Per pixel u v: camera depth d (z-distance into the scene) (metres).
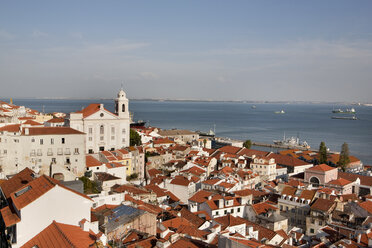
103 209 71.44
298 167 198.75
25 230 47.72
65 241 44.00
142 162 168.88
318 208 100.06
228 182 127.62
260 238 75.06
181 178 134.25
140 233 61.47
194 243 57.53
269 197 120.31
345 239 73.38
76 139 123.69
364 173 188.88
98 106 172.25
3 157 114.12
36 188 53.16
